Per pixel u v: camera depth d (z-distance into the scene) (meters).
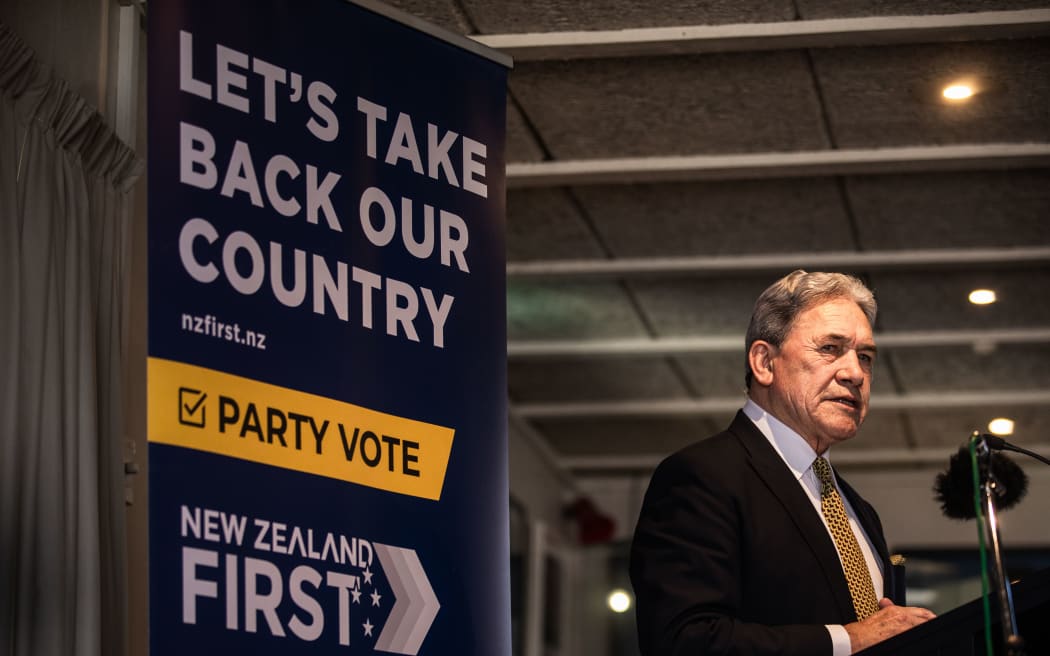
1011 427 8.46
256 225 2.53
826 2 4.09
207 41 2.54
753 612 2.72
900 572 3.08
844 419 2.89
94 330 3.35
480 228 2.92
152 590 2.28
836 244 6.01
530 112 4.84
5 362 2.88
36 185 3.12
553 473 9.42
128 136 3.79
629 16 4.17
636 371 7.82
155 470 2.32
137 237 3.90
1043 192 5.41
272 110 2.61
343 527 2.54
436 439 2.73
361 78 2.78
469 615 2.70
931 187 5.41
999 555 2.17
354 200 2.71
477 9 4.14
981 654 2.19
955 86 4.57
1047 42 4.26
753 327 3.03
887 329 7.09
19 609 2.84
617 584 9.61
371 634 2.54
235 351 2.45
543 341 7.39
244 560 2.39
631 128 4.94
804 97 4.70
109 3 3.84
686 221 5.79
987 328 7.00
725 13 4.16
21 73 3.09
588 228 5.89
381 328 2.69
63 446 3.05
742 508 2.77
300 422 2.52
